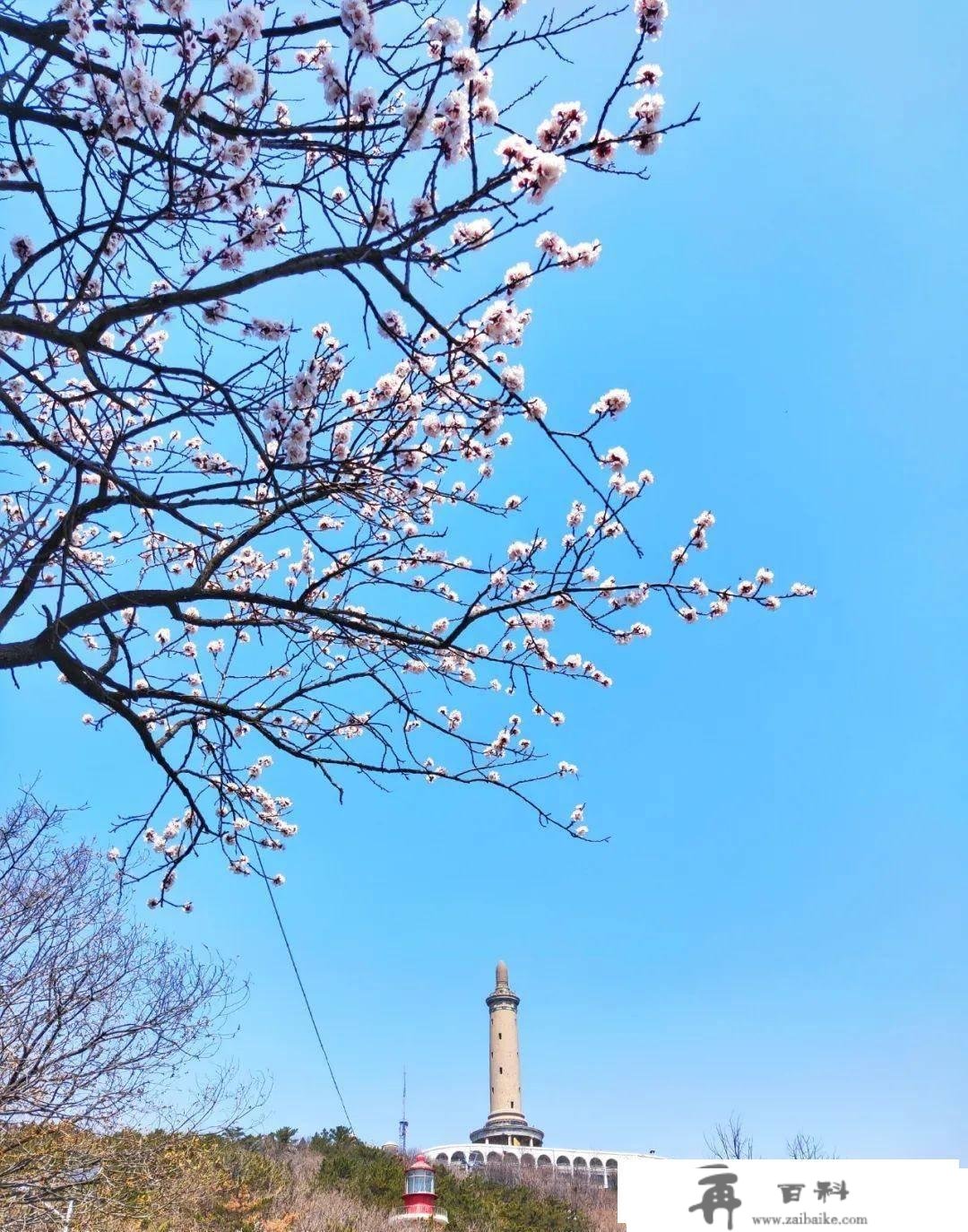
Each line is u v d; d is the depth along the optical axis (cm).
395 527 619
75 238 354
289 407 407
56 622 390
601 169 355
